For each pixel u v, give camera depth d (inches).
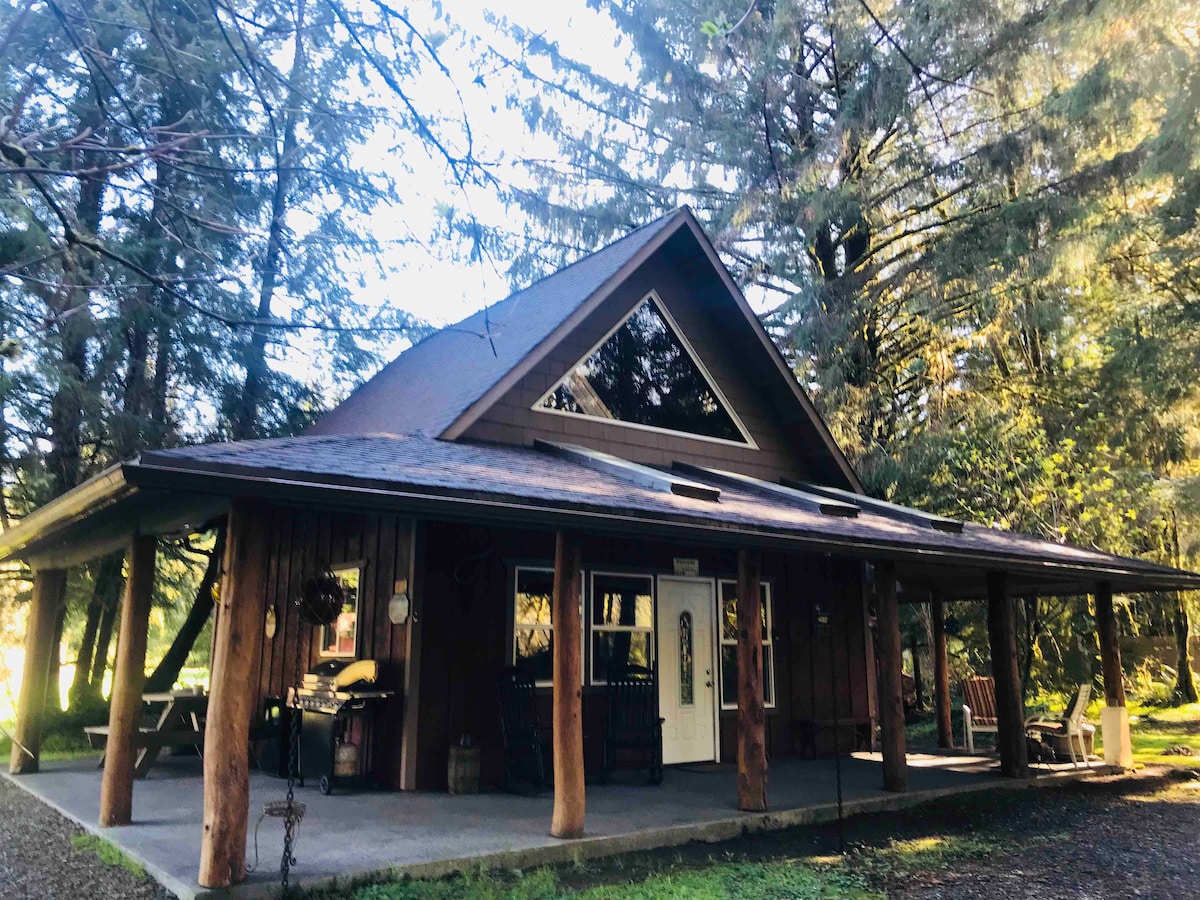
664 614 409.7
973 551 339.9
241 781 206.5
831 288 661.9
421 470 245.6
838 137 590.2
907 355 716.7
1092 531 569.9
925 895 219.0
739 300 464.8
